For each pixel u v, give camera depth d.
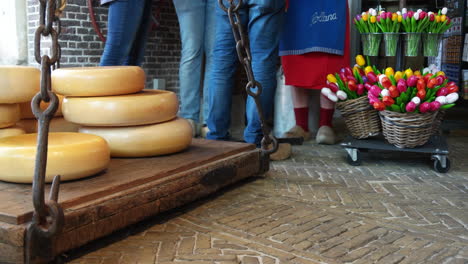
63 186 1.69
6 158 1.68
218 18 3.13
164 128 2.23
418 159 3.27
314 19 3.61
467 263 1.58
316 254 1.63
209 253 1.63
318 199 2.30
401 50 3.43
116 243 1.72
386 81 2.92
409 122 2.88
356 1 5.79
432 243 1.75
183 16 3.76
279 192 2.42
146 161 2.15
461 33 6.32
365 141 3.15
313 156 3.35
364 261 1.58
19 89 2.00
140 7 3.13
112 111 2.08
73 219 1.49
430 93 2.85
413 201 2.28
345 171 2.91
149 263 1.54
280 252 1.64
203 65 4.55
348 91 3.18
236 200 2.27
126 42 3.16
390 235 1.82
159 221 1.96
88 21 4.45
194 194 2.08
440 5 6.72
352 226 1.92
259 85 2.43
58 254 1.46
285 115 4.24
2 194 1.61
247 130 3.22
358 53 6.05
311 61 3.73
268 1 2.86
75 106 2.11
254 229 1.87
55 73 2.13
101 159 1.83
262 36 2.97
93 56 4.53
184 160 2.18
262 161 2.64
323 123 3.88
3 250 1.37
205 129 3.98
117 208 1.67
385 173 2.87
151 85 4.99
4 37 5.06
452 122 5.22
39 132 1.33
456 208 2.18
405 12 3.33
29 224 1.38
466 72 6.25
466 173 2.90
